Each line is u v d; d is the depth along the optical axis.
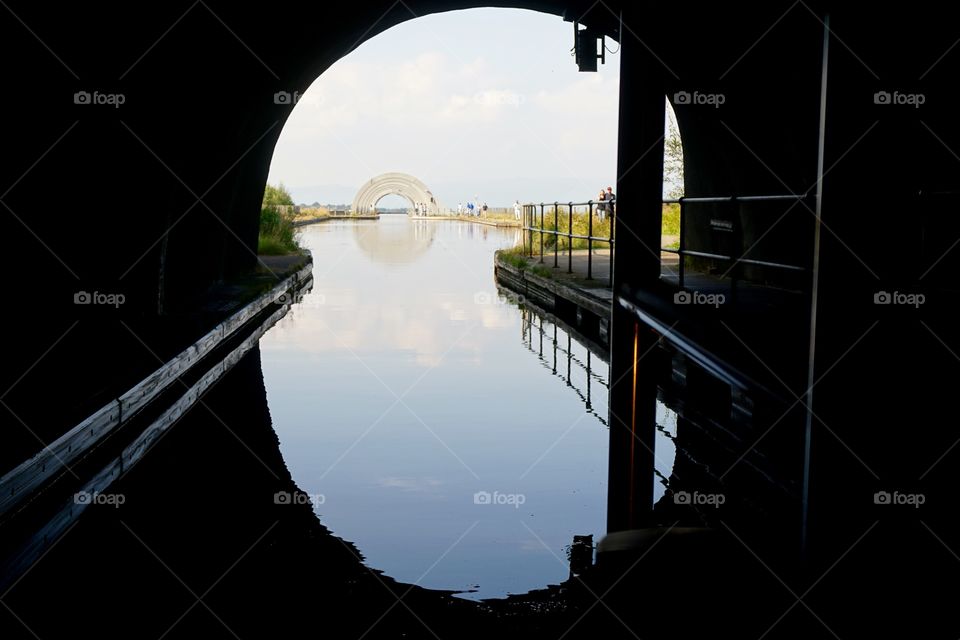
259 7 10.56
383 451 6.61
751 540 4.59
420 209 91.44
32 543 4.70
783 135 9.62
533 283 16.16
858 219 2.63
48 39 6.43
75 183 7.84
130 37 7.77
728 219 12.50
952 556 2.86
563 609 3.89
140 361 8.27
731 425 7.05
